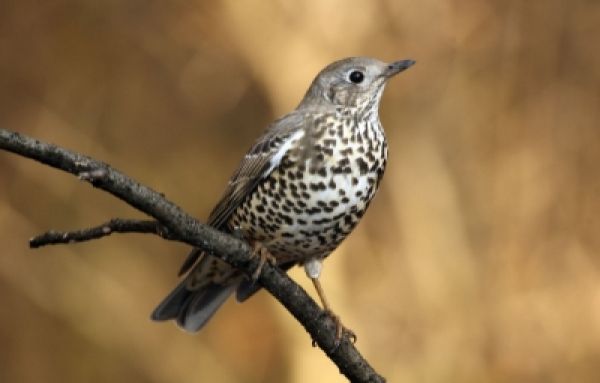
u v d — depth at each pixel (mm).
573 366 14328
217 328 15984
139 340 15461
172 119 17109
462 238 14445
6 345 16359
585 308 14562
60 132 16344
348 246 14031
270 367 15727
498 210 14773
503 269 14570
